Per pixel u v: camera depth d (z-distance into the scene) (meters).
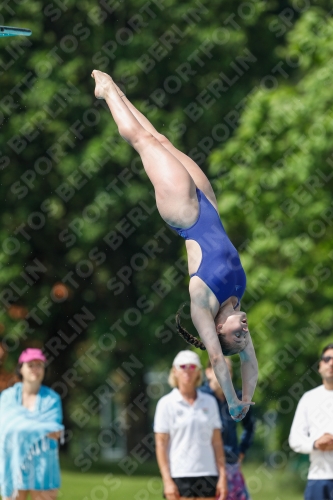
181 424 30.55
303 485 54.47
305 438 29.77
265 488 53.91
